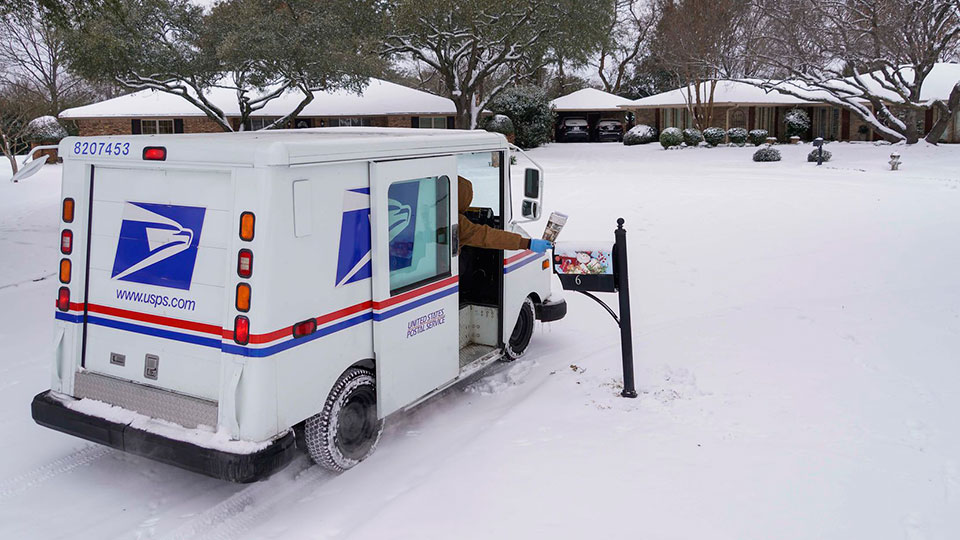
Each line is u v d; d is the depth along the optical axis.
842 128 41.53
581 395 5.95
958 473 4.49
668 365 6.65
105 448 5.27
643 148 41.09
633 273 10.61
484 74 37.28
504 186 6.38
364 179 4.70
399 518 4.12
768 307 8.62
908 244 12.21
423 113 37.44
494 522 4.05
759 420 5.36
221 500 4.54
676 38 41.88
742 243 12.68
